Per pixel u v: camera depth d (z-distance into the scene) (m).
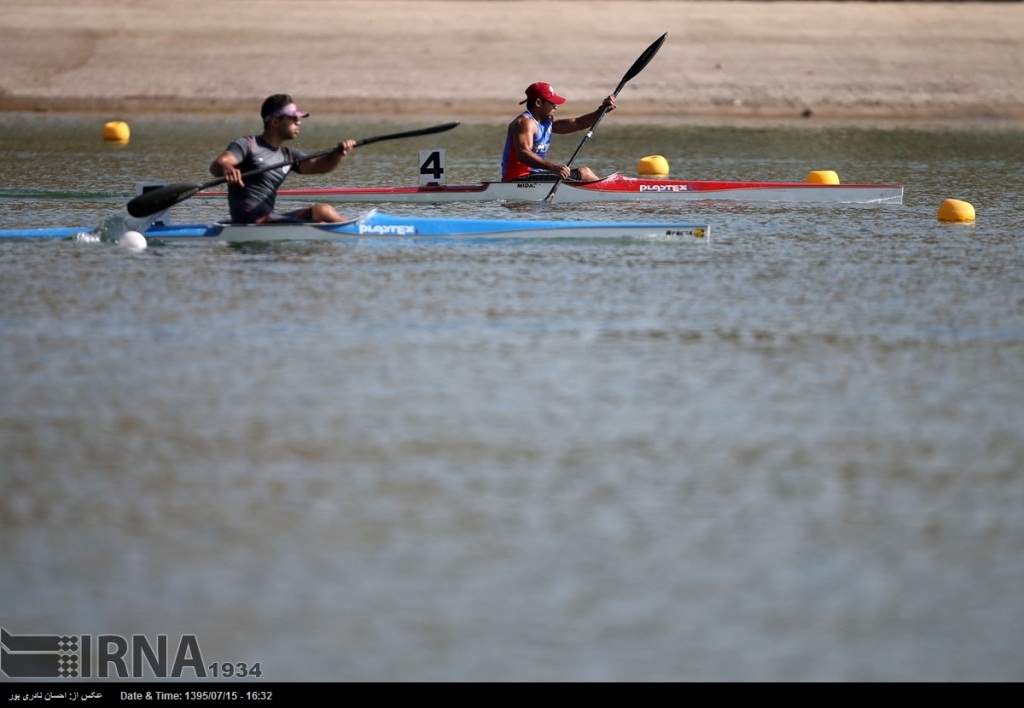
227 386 34.94
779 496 28.44
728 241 54.22
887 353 38.44
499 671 22.08
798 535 26.64
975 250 52.84
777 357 37.94
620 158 85.19
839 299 44.53
